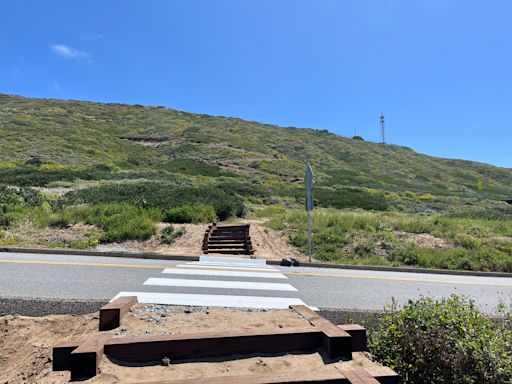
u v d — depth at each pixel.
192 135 57.97
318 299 6.20
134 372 3.07
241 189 29.66
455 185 55.56
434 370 3.53
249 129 69.75
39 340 4.14
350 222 15.88
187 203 16.95
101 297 5.54
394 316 4.32
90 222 13.40
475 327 3.82
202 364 3.25
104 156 41.09
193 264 9.45
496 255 12.89
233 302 5.52
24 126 44.94
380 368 3.29
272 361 3.32
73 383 2.87
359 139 82.38
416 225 16.44
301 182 41.66
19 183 23.33
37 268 7.78
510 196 52.34
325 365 3.25
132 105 78.69
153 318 4.42
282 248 12.62
